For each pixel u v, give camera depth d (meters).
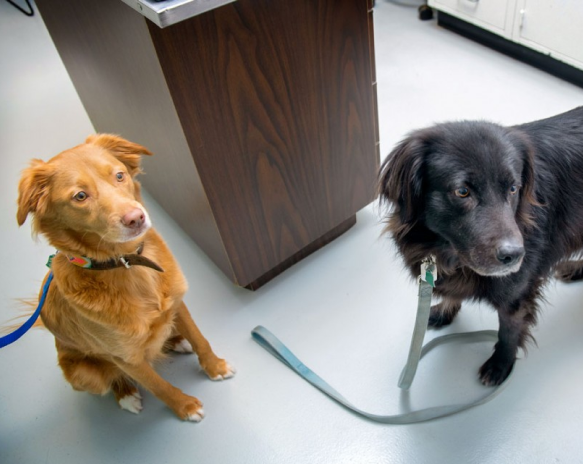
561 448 1.61
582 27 2.65
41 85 3.86
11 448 1.90
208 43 1.56
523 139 1.42
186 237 2.59
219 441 1.80
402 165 1.42
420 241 1.57
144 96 1.81
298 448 1.74
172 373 2.03
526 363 1.84
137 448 1.83
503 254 1.26
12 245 2.70
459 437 1.68
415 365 1.72
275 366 1.99
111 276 1.54
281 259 2.24
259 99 1.77
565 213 1.64
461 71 3.21
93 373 1.80
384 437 1.71
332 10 1.78
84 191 1.33
